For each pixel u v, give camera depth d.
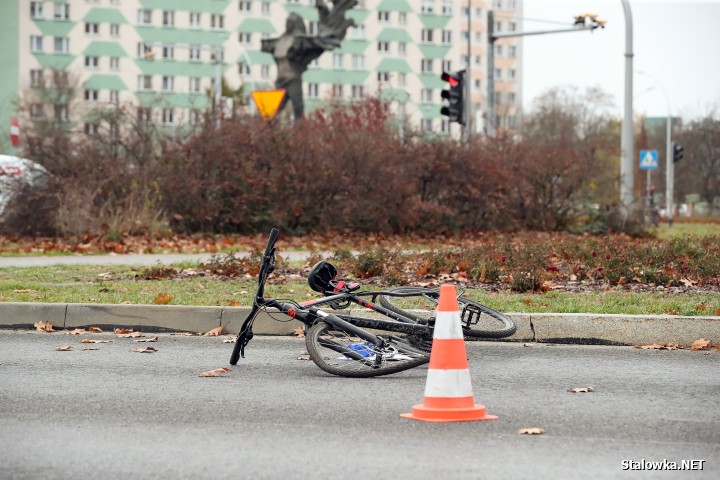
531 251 22.16
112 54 130.12
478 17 166.50
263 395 10.02
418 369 11.76
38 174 32.34
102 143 34.16
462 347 8.92
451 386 8.84
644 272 19.17
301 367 11.79
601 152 49.22
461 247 24.17
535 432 8.23
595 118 121.44
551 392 10.14
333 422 8.72
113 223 30.61
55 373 11.26
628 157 43.03
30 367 11.65
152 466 7.23
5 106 121.62
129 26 130.88
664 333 13.45
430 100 148.25
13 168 32.19
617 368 11.63
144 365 11.84
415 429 8.43
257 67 136.50
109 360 12.19
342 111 40.41
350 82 143.12
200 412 9.16
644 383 10.66
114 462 7.35
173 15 132.75
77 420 8.81
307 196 35.19
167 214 33.66
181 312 14.68
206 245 29.86
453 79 37.31
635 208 41.28
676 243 24.66
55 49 128.12
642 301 15.92
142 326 14.73
